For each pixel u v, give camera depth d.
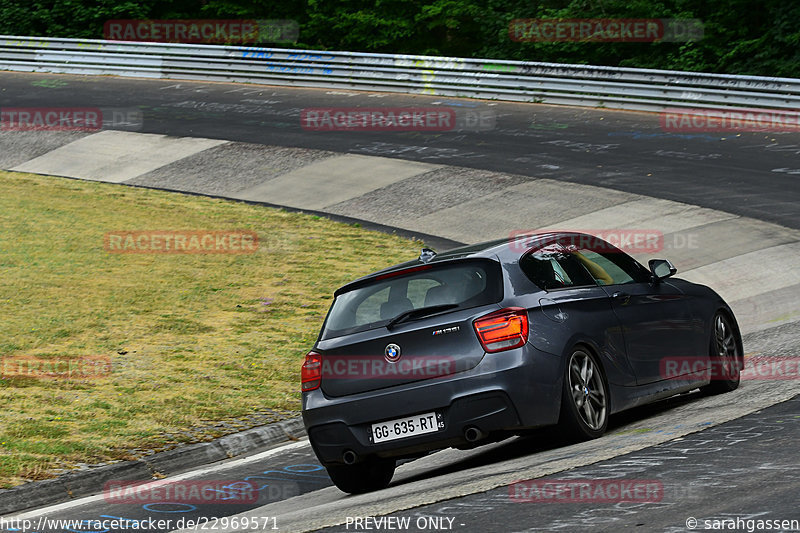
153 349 24.69
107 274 32.94
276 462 16.64
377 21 89.62
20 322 26.88
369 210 43.31
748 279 29.44
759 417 13.16
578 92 59.38
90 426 18.25
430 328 12.88
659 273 15.54
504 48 87.62
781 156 44.09
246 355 24.22
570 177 44.19
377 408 12.94
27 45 75.69
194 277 32.88
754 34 79.19
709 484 9.98
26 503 14.62
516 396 12.52
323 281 32.69
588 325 13.65
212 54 70.56
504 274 13.23
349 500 12.79
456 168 47.25
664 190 40.69
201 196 46.91
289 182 48.06
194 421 18.86
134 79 72.38
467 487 11.39
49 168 53.09
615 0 83.50
